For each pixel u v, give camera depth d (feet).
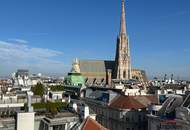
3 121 168.55
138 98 448.24
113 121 433.07
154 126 312.91
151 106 343.26
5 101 252.83
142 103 435.12
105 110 461.78
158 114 320.70
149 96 468.75
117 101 443.73
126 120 407.64
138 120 402.72
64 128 188.14
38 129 188.65
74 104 228.02
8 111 191.11
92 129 178.50
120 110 414.21
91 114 239.50
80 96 613.93
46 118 189.98
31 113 173.27
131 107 411.75
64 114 203.00
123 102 426.10
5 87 540.93
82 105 238.07
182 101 300.81
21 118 169.37
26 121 171.01
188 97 292.81
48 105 238.89
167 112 306.76
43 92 484.74
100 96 508.12
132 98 434.71
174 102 311.27
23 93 389.60
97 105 490.49
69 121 191.42
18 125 168.14
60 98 362.33
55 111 207.92
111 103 455.22
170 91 542.57
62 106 247.70
